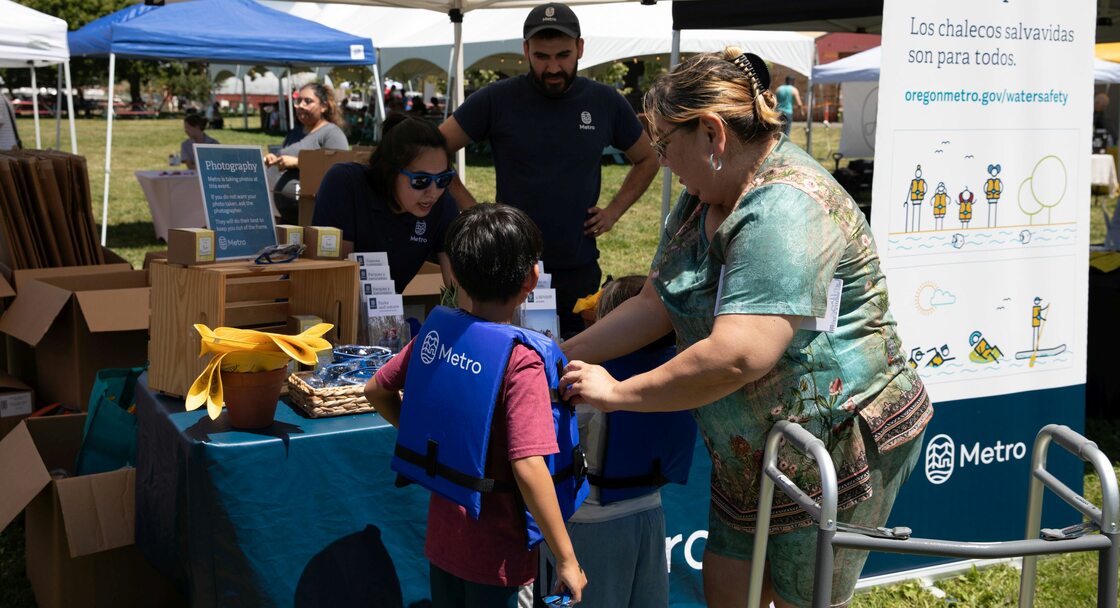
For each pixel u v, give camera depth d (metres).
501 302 1.97
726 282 1.82
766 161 1.88
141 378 2.76
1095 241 10.13
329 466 2.29
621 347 2.20
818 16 4.25
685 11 4.95
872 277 1.95
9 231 4.27
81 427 3.59
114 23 9.01
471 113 3.97
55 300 3.71
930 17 2.96
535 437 1.85
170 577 2.50
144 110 41.94
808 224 1.80
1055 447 3.43
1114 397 5.37
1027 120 3.17
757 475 2.04
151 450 2.56
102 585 2.89
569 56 3.85
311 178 5.44
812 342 1.89
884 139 2.95
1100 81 10.48
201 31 9.16
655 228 11.94
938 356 3.16
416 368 2.03
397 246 3.14
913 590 3.32
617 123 4.14
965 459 3.28
